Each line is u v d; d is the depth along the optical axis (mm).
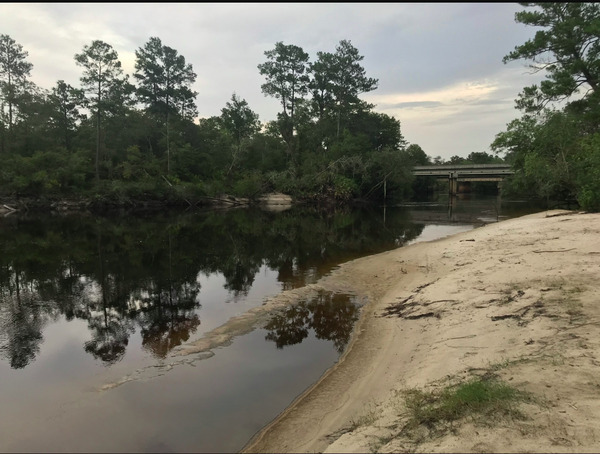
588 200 21047
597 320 5781
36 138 48938
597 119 27344
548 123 28625
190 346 7648
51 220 35125
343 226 29109
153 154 55281
